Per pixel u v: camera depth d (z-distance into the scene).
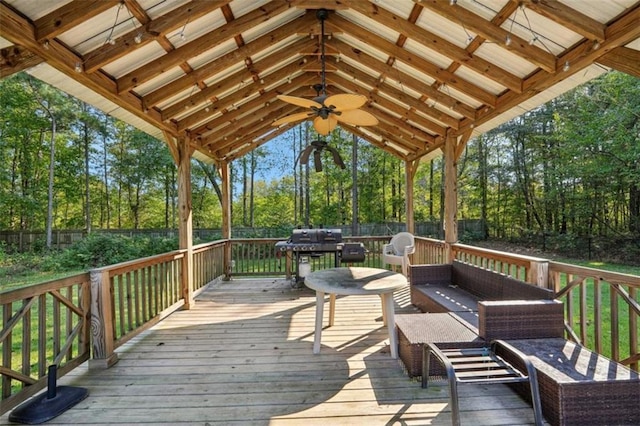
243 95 4.60
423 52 3.48
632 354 2.40
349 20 3.53
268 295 5.61
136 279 3.71
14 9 2.03
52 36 2.19
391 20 3.00
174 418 2.15
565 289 3.04
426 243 6.47
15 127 13.70
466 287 4.03
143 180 17.67
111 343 3.02
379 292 3.03
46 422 2.11
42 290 2.48
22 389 2.33
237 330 3.89
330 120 3.62
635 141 8.77
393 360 3.00
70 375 2.77
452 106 4.14
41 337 2.52
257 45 3.61
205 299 5.36
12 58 2.29
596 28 2.21
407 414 2.16
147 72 3.12
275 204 19.77
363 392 2.45
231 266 7.18
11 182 14.51
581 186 11.95
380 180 17.47
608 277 2.55
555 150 12.52
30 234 14.49
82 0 2.17
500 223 15.95
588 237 11.37
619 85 8.80
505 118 3.98
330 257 8.27
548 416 1.98
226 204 7.25
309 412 2.20
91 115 15.52
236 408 2.26
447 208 5.23
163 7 2.53
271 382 2.62
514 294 3.09
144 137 16.78
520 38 2.63
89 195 16.36
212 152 6.27
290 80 5.12
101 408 2.28
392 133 6.20
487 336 2.48
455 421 1.86
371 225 15.86
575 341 2.90
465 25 2.58
